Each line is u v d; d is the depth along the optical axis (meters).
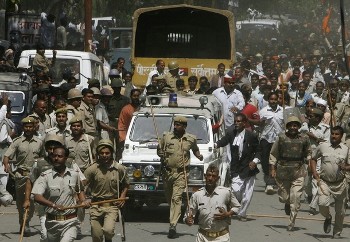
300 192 36.50
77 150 33.62
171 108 40.25
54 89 45.59
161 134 38.97
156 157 37.38
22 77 46.34
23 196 33.91
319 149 35.31
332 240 34.72
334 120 44.47
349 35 110.50
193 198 26.97
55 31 70.44
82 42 79.19
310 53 95.19
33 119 34.09
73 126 33.66
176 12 60.94
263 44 107.56
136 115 39.81
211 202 26.75
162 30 61.38
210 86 56.69
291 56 91.12
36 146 33.94
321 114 43.44
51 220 26.59
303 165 36.62
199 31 61.34
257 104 53.69
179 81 50.62
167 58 59.94
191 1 106.06
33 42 69.31
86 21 70.88
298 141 36.44
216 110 42.78
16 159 34.06
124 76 57.38
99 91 40.88
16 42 68.50
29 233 34.41
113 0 113.38
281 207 42.72
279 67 71.31
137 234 35.03
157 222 37.94
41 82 47.28
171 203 34.81
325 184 35.09
